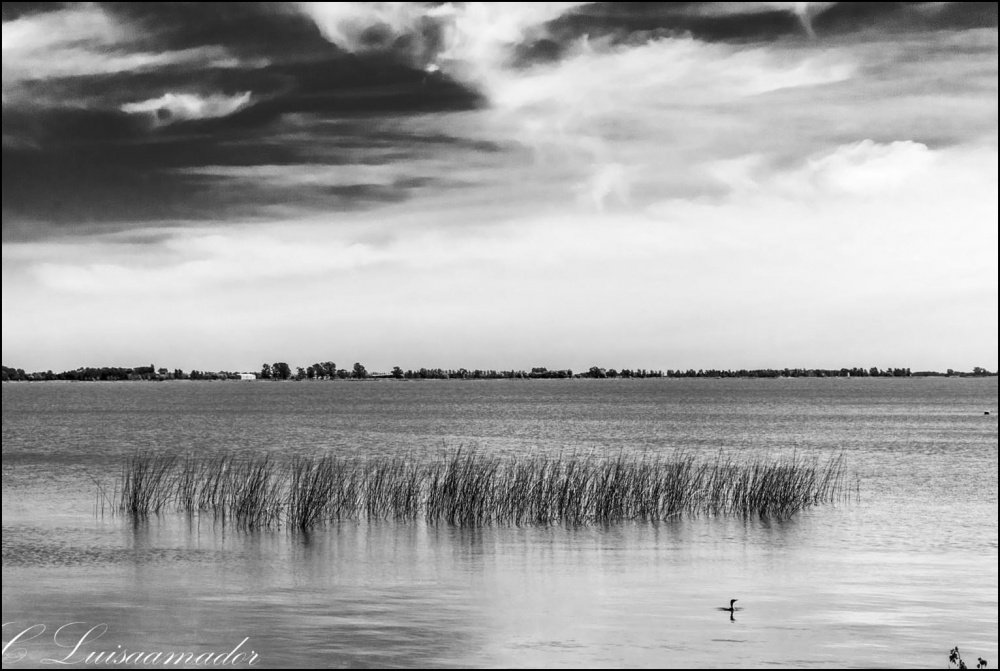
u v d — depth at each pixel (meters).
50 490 40.50
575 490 33.22
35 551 26.52
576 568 23.84
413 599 19.80
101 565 24.38
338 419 110.88
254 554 26.02
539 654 15.45
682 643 16.16
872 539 28.88
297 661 15.16
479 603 19.33
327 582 21.88
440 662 15.05
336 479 37.34
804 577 22.48
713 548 27.08
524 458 55.75
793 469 37.56
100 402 195.25
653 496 33.69
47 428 93.00
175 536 29.05
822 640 16.36
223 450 64.44
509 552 26.30
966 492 41.09
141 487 35.38
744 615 18.20
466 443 69.81
